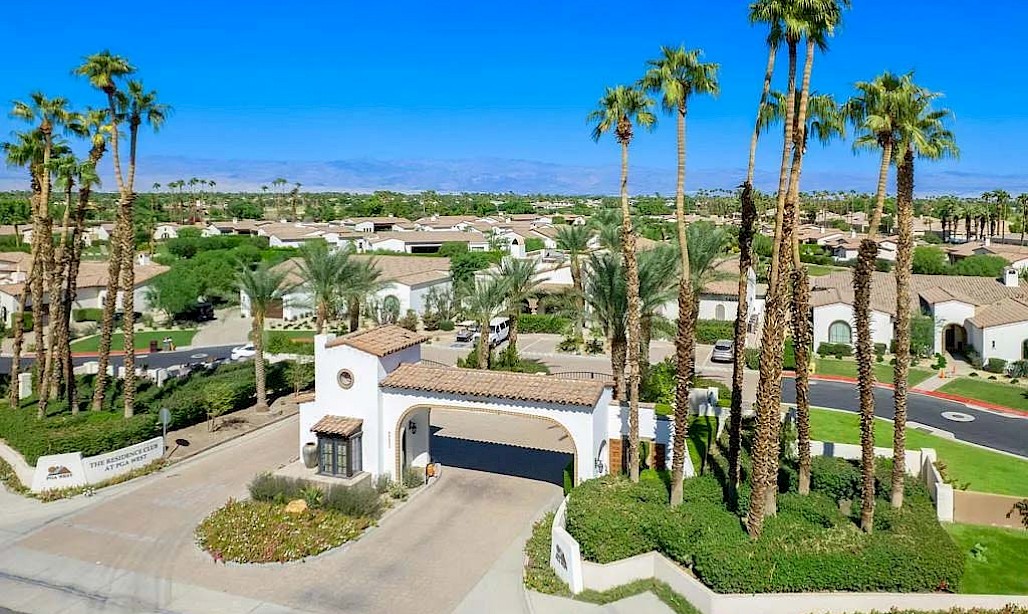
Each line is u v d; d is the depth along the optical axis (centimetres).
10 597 2197
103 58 3309
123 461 3197
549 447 3662
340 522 2664
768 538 2217
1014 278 6212
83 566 2392
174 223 15862
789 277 2591
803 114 2270
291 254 9506
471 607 2166
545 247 11412
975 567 2303
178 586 2267
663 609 2150
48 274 3562
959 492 2647
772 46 2423
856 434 3759
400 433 3055
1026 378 5041
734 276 4056
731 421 2598
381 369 3050
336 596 2222
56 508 2859
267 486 2898
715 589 2106
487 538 2625
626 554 2295
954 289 6331
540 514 2834
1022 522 2584
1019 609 2022
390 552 2511
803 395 2562
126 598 2195
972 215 14112
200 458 3450
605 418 2975
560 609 2148
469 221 15588
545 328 6931
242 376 4400
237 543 2492
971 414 4247
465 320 7156
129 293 3541
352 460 3019
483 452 3578
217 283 7500
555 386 2905
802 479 2594
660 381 3728
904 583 2094
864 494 2316
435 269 7969
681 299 2456
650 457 3048
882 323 5934
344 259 4797
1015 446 3625
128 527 2688
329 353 3098
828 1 2175
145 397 3906
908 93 2273
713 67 2458
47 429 3303
